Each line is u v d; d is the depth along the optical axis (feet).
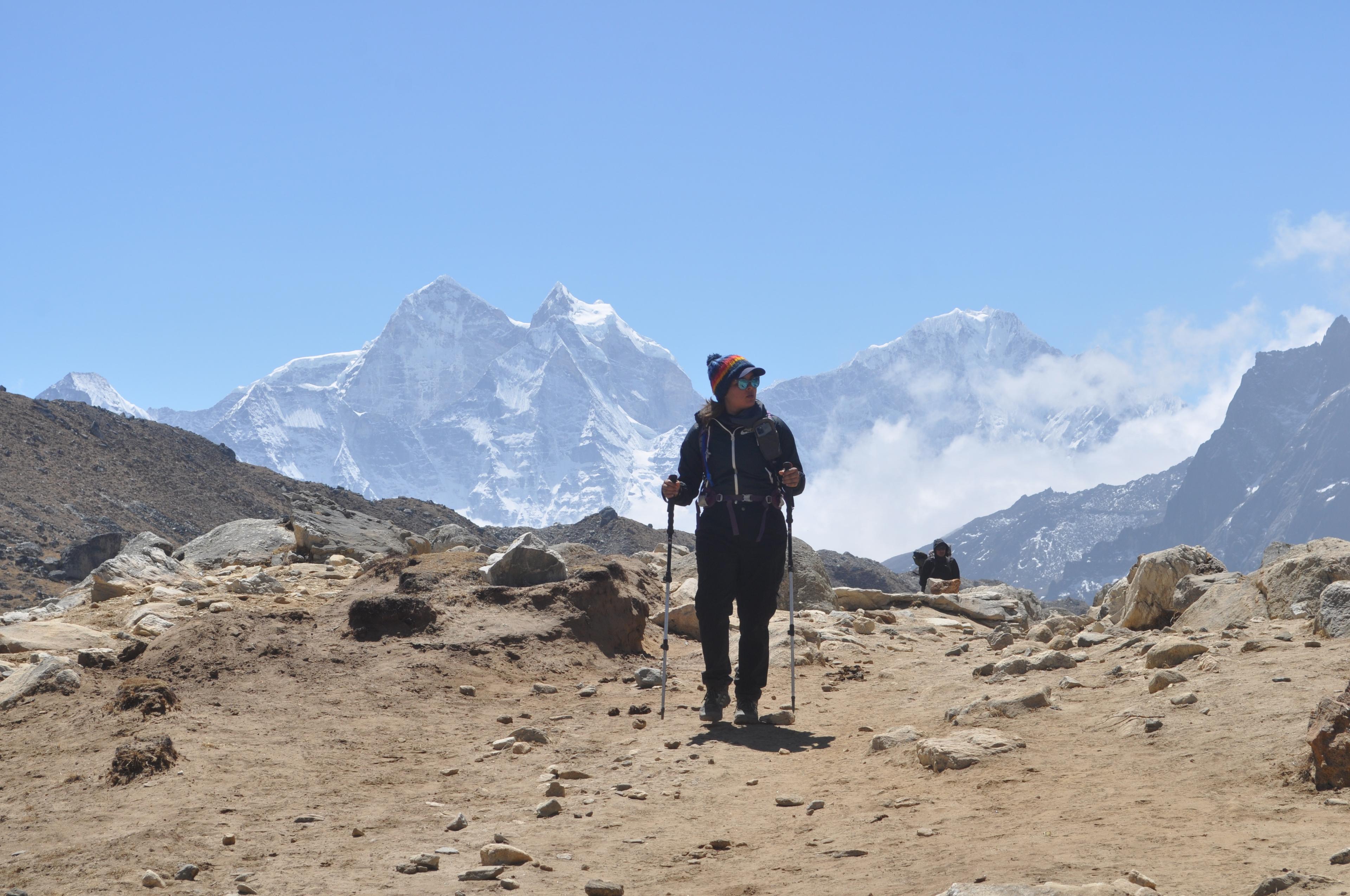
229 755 22.72
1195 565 34.76
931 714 25.57
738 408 28.12
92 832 18.34
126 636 35.63
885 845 16.14
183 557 56.03
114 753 22.65
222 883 15.98
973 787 18.65
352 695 27.89
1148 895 12.16
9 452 444.14
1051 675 27.35
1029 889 12.41
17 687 28.32
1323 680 21.16
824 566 51.93
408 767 22.86
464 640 32.22
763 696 30.17
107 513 429.79
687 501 28.60
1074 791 17.62
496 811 19.66
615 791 20.65
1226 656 24.52
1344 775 15.69
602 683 31.60
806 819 18.16
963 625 45.14
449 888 15.42
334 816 19.38
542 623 33.91
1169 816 15.70
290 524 59.82
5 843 18.07
